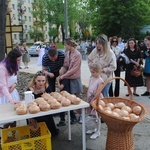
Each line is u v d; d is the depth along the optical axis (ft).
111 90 18.84
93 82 13.55
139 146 12.21
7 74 12.10
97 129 13.39
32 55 89.51
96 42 14.87
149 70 21.09
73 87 15.37
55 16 152.25
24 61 47.14
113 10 82.48
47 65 16.11
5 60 12.22
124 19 82.94
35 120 12.01
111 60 14.57
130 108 11.09
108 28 86.12
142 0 85.51
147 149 11.91
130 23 84.28
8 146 9.93
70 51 15.30
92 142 12.69
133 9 81.30
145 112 10.30
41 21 166.40
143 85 21.77
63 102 10.43
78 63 15.15
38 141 10.30
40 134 11.70
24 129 11.54
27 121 13.00
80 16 154.81
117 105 11.44
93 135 13.15
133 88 22.04
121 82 28.04
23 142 10.09
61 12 151.74
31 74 34.24
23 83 27.25
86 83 26.61
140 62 21.30
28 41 194.90
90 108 13.94
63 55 16.10
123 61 20.88
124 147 10.34
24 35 193.47
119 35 86.94
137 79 21.26
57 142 12.81
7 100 11.99
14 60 12.16
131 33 86.94
